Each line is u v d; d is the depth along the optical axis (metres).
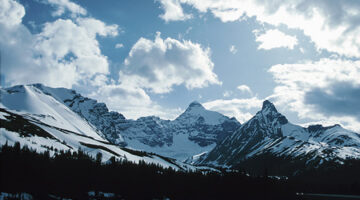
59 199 191.75
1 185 189.75
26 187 195.00
